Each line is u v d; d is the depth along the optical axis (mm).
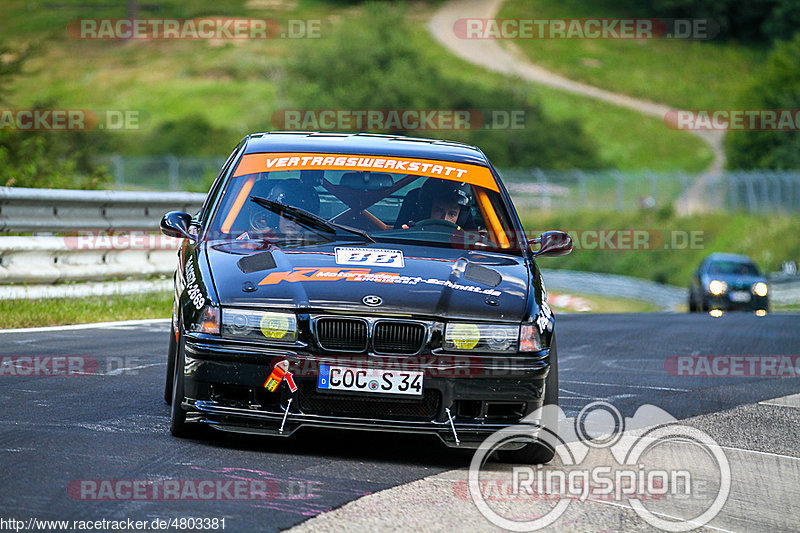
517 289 19016
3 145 66062
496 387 17594
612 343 40250
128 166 187375
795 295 109438
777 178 162500
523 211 166750
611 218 159500
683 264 145625
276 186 21422
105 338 31703
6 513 13250
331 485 15805
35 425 18672
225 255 19422
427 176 22156
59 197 40531
